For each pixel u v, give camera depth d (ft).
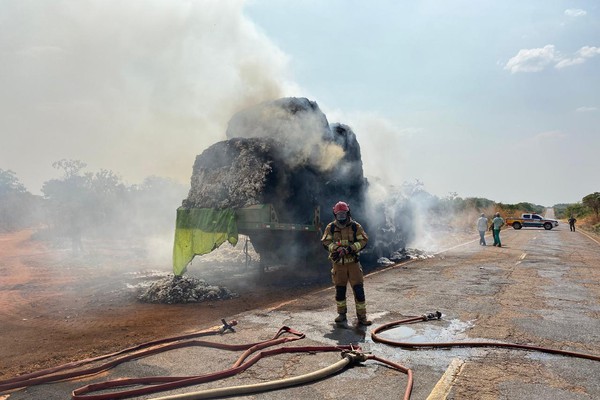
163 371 15.56
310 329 21.15
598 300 28.45
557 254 60.70
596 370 15.71
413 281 36.17
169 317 24.40
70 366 15.97
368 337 19.83
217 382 14.53
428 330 21.08
